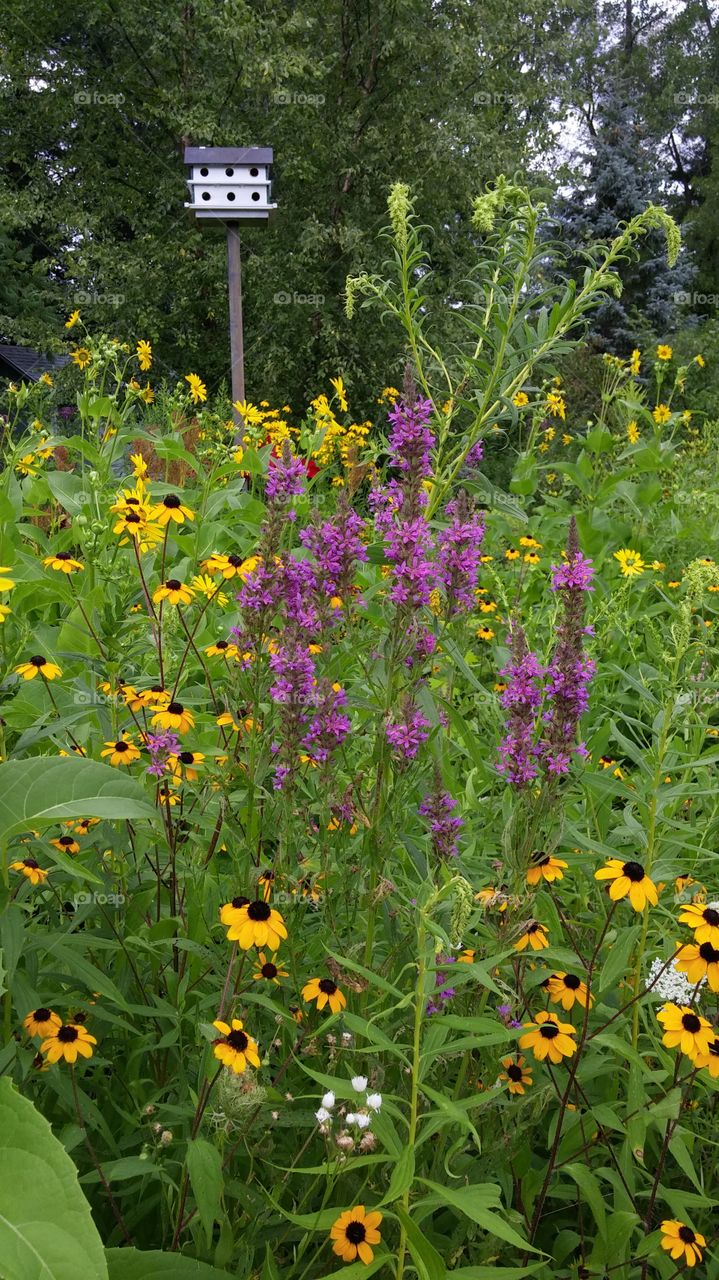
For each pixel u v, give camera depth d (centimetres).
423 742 219
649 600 629
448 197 1873
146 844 266
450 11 2008
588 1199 193
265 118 1927
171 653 321
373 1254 169
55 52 2134
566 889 290
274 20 1800
